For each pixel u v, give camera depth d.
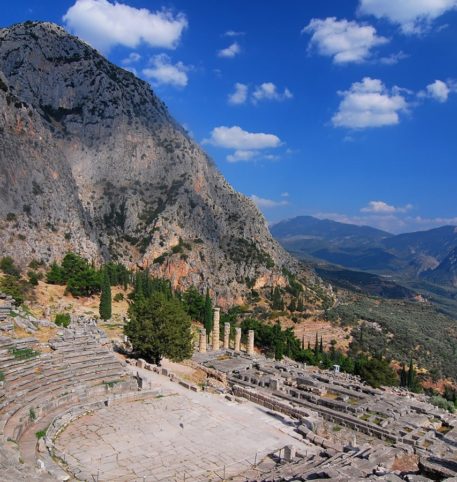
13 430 31.11
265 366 65.12
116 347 62.16
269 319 157.12
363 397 50.12
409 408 47.56
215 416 40.62
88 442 33.50
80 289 109.75
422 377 114.00
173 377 50.81
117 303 113.44
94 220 195.75
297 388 53.88
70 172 184.00
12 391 36.22
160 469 30.20
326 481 22.17
